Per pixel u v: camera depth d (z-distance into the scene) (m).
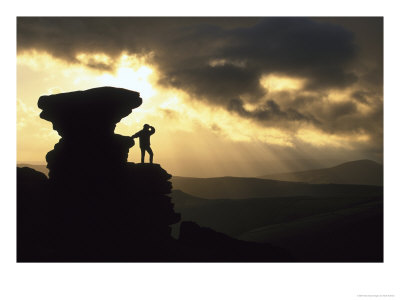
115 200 21.16
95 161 21.42
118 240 19.31
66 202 20.31
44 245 17.19
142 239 20.78
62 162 21.50
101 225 19.48
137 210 22.27
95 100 21.39
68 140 22.03
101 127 21.97
